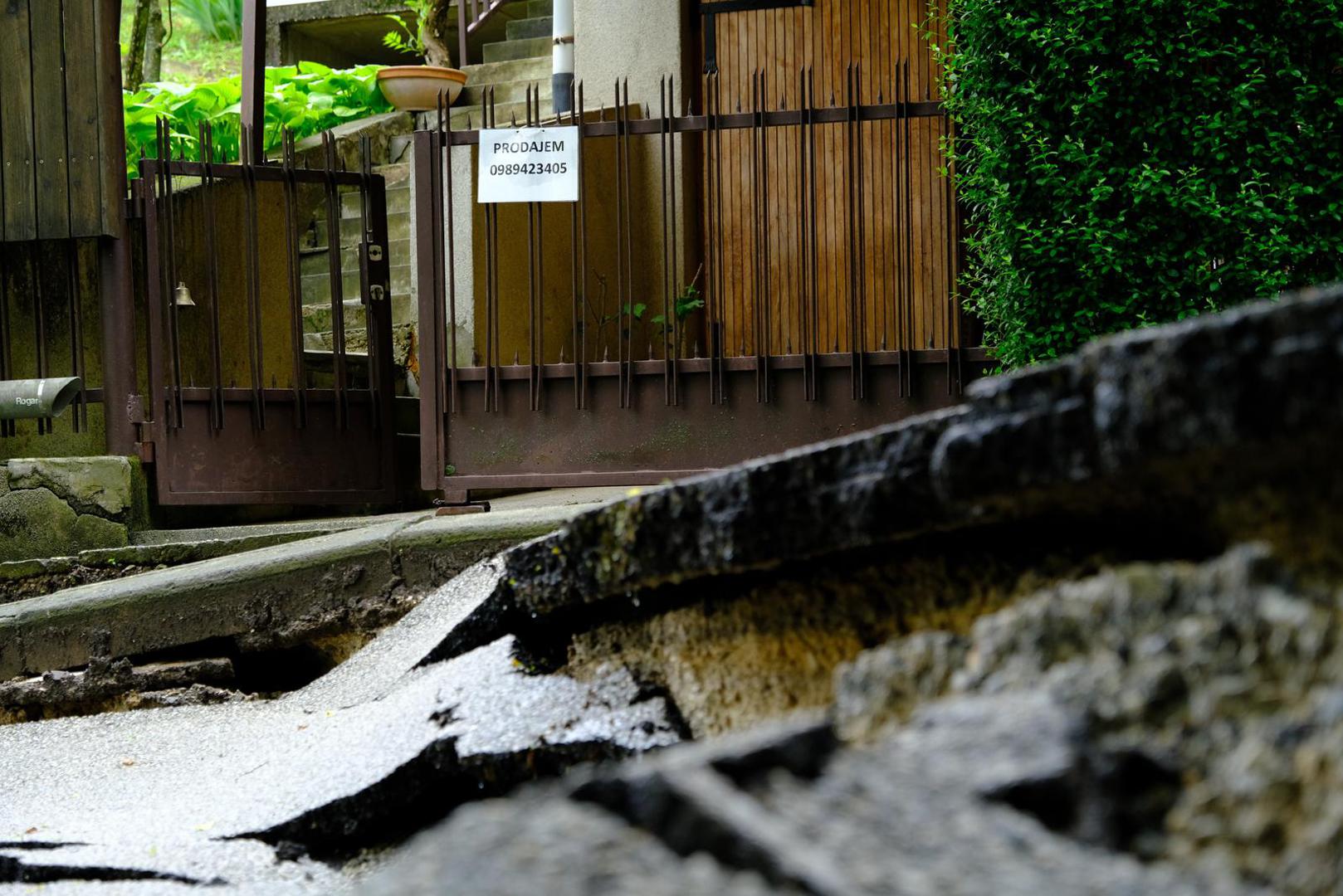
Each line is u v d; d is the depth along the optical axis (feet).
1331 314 5.60
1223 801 5.07
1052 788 5.07
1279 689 5.32
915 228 30.30
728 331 31.30
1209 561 7.12
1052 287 19.63
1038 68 19.74
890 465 8.38
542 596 11.57
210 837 12.60
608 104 31.40
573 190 22.59
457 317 27.30
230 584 20.59
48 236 25.52
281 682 20.94
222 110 37.65
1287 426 5.74
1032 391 7.04
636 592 11.25
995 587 8.58
